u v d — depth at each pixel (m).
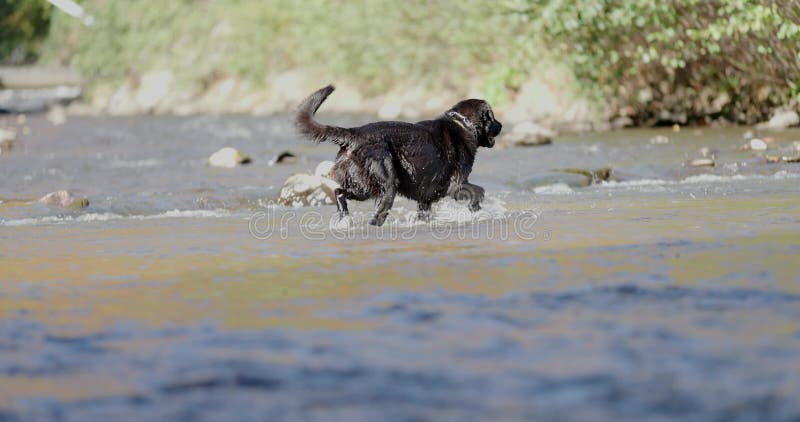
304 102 12.70
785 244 9.84
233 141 28.92
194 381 5.96
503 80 32.88
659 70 29.27
